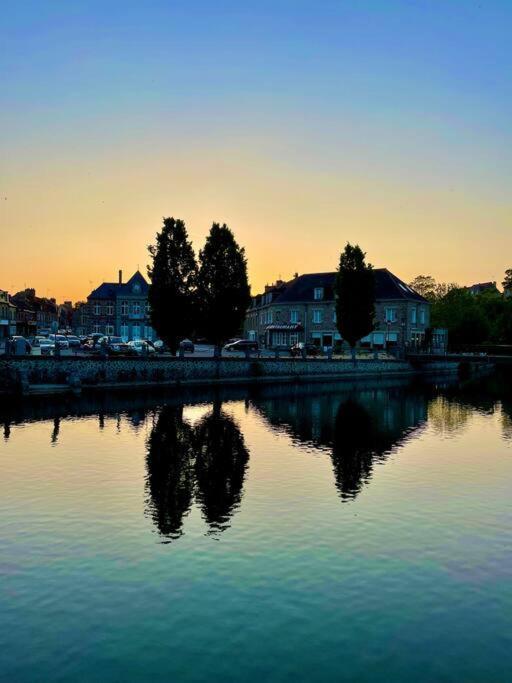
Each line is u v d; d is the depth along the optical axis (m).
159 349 65.69
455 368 81.69
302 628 9.96
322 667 8.91
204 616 10.30
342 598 11.01
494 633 9.91
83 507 15.98
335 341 82.00
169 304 52.50
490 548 13.45
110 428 28.12
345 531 14.40
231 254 54.12
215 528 14.48
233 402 39.88
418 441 26.27
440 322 101.31
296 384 56.28
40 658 9.08
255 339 97.56
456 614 10.50
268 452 23.41
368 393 49.00
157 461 21.48
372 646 9.48
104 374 44.91
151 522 14.85
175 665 8.93
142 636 9.68
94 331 111.31
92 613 10.36
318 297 83.69
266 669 8.86
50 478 18.88
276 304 85.75
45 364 41.41
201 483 18.53
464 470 20.72
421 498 17.22
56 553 12.85
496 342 104.38
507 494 17.69
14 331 102.06
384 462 21.86
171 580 11.63
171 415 32.94
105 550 13.04
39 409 33.69
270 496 17.23
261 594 11.10
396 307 78.62
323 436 27.20
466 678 8.71
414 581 11.73
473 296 119.31
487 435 28.08
